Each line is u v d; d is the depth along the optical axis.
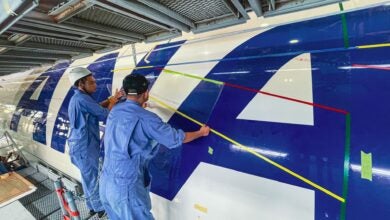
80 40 2.23
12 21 1.28
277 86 1.31
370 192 0.93
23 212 2.82
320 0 1.35
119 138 1.42
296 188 1.10
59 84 3.17
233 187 1.30
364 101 1.04
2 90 4.70
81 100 1.89
